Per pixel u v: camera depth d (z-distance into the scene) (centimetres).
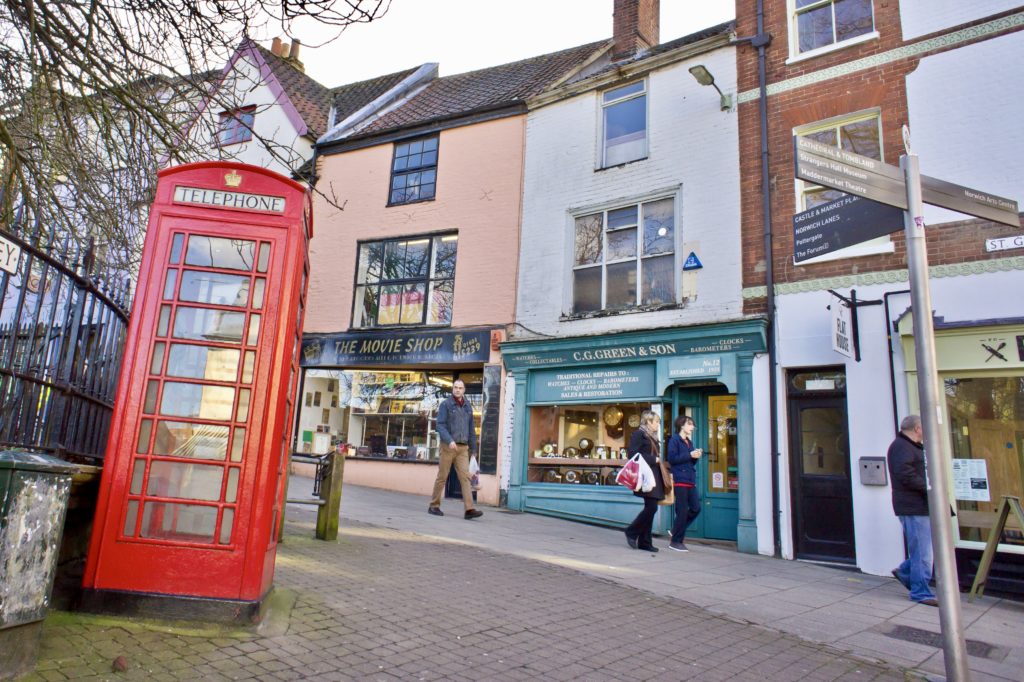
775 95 1111
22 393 451
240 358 470
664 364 1130
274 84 1762
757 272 1073
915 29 994
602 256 1278
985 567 753
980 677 478
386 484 1455
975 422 861
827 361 978
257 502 453
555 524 1111
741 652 500
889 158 979
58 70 614
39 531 351
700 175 1171
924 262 470
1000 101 913
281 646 418
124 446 448
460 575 649
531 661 441
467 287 1423
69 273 502
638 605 607
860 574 878
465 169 1491
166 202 484
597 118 1342
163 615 430
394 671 400
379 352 1482
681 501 945
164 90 754
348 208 1622
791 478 987
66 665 356
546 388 1282
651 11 1653
